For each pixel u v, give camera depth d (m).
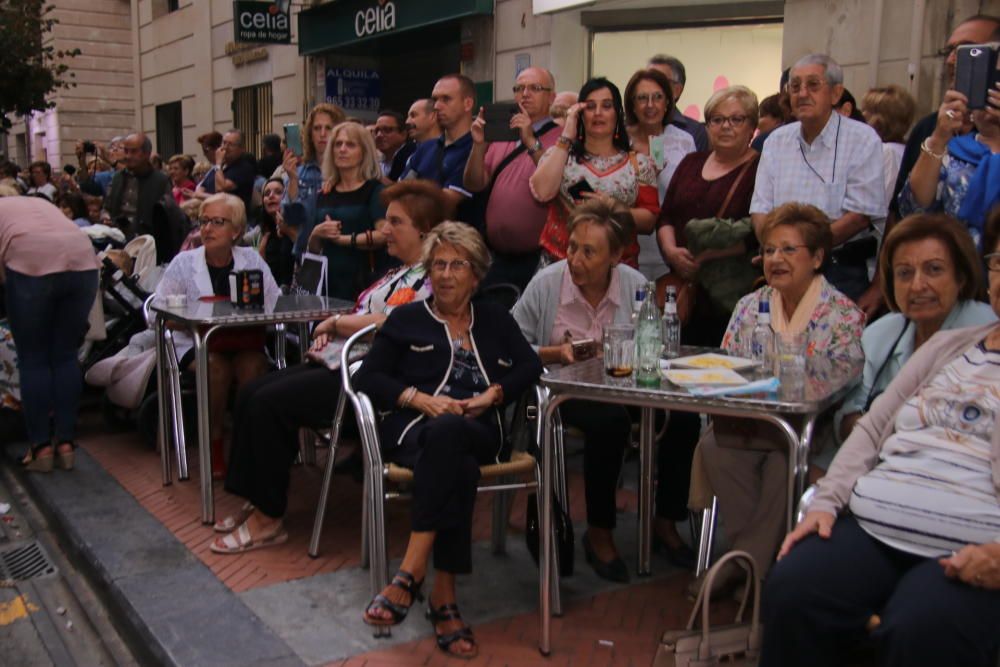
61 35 21.05
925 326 2.99
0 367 5.67
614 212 3.68
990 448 2.46
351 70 12.04
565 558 3.35
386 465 3.33
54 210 5.10
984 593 2.21
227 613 3.36
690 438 3.72
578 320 3.83
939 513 2.39
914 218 2.92
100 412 6.36
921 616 2.20
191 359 5.04
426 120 5.70
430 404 3.29
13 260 4.88
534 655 3.07
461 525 3.06
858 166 3.93
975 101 3.38
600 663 3.02
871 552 2.46
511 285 4.53
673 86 5.46
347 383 3.51
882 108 4.75
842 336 3.24
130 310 5.95
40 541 4.53
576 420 3.54
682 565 3.76
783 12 7.15
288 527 4.23
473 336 3.47
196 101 16.03
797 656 2.40
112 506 4.55
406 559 3.07
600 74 8.33
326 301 4.76
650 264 5.01
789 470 2.67
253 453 3.92
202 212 4.96
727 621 3.19
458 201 5.10
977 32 3.75
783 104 5.20
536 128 5.12
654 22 7.91
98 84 21.66
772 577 2.44
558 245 4.59
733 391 2.71
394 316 3.49
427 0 9.57
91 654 3.49
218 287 5.01
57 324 5.07
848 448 2.69
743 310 3.51
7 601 3.91
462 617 3.34
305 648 3.11
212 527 4.24
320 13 11.62
